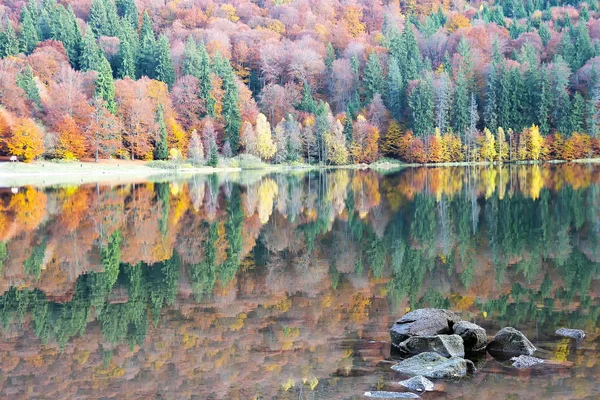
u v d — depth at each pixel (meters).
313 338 12.10
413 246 22.23
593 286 15.64
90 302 15.30
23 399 9.56
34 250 22.67
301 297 15.34
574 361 10.45
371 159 107.06
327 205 37.66
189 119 107.56
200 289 16.44
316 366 10.59
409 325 11.60
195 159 94.12
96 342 12.26
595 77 109.12
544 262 18.70
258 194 47.03
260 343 11.91
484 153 103.81
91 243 24.16
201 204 39.34
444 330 11.54
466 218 29.39
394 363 10.65
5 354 11.65
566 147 103.19
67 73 102.81
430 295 15.17
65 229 28.03
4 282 17.62
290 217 31.83
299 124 107.25
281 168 101.19
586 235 23.50
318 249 22.19
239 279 17.55
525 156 103.50
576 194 39.62
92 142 89.12
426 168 94.44
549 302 14.23
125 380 10.28
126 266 19.66
